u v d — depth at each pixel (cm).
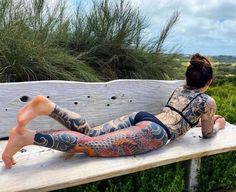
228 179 328
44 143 243
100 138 264
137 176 278
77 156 265
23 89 302
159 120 288
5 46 342
